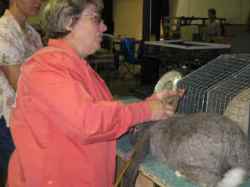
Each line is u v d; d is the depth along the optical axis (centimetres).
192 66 236
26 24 195
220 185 89
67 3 98
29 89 97
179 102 126
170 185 95
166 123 104
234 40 269
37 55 100
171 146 97
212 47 261
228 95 122
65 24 99
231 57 150
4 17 183
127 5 967
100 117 89
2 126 190
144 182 121
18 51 179
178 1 792
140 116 96
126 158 118
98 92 102
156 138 105
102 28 105
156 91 124
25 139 104
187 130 95
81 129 88
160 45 293
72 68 95
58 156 101
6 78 183
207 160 90
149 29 451
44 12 102
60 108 88
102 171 107
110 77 671
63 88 89
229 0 676
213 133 91
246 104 111
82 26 100
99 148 104
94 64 650
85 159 103
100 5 101
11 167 117
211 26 473
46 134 100
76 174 103
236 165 91
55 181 103
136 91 218
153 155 109
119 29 1015
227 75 138
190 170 93
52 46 101
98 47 106
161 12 482
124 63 695
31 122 101
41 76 92
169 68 261
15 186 113
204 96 129
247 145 95
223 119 99
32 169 103
